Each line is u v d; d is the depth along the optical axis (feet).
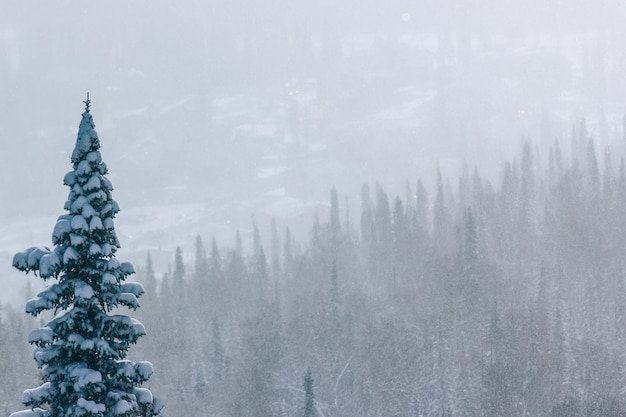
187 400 480.64
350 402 472.85
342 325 522.88
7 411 409.28
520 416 433.07
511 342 467.93
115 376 61.82
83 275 61.87
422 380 465.88
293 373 499.51
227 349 531.91
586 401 437.99
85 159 62.59
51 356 59.72
